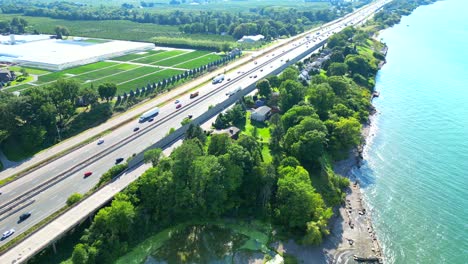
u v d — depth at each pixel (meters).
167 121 195.88
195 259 121.25
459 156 183.38
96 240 116.44
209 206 133.88
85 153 165.12
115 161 157.62
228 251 124.62
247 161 141.38
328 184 153.62
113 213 118.12
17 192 137.62
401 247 128.88
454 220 141.50
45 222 120.00
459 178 166.25
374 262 122.00
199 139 161.12
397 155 185.25
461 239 132.62
